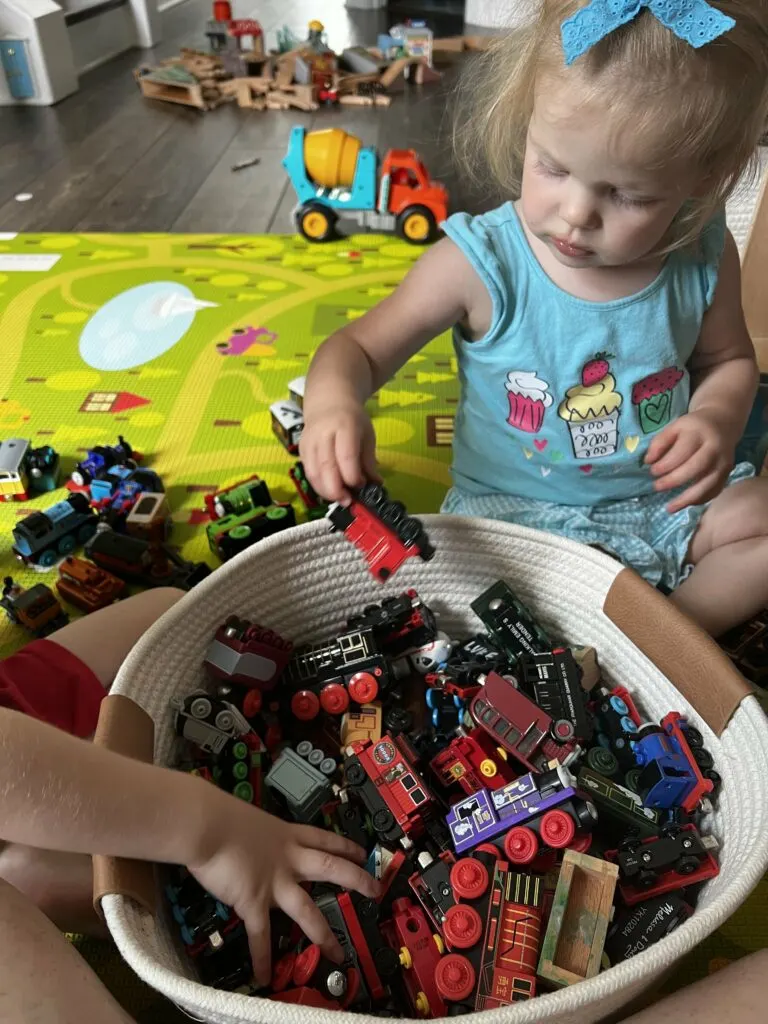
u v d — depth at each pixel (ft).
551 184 2.18
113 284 5.45
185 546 3.59
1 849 2.07
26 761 1.55
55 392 4.45
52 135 8.13
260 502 3.67
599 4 1.87
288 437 3.97
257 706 2.50
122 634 2.59
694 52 1.90
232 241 6.11
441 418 4.31
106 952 2.25
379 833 2.19
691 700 2.33
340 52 10.64
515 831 2.07
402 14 12.87
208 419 4.28
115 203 6.73
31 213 6.54
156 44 10.98
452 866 2.10
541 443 2.99
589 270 2.67
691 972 2.23
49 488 3.88
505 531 2.68
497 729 2.29
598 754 2.34
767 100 2.10
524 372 2.86
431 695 2.62
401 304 2.82
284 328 5.01
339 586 2.83
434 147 7.74
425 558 2.34
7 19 8.43
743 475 3.23
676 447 2.73
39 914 1.71
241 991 1.94
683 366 2.91
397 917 2.04
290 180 7.18
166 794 1.69
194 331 4.97
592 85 1.94
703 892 2.06
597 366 2.82
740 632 2.99
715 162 2.17
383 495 2.35
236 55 9.31
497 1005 1.80
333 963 1.92
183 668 2.38
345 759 2.38
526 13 2.26
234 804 1.82
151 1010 2.13
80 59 9.77
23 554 3.49
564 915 1.96
